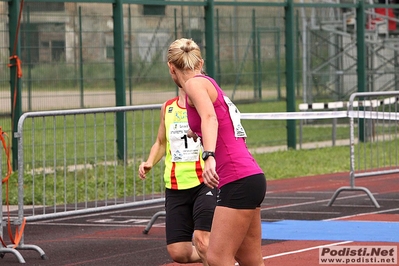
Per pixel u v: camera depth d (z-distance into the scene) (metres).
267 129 55.50
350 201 34.44
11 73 42.03
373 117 34.62
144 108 27.77
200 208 18.47
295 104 56.00
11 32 42.00
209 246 15.67
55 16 44.00
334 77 59.88
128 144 46.97
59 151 43.59
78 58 45.06
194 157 18.89
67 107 44.56
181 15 49.91
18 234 24.53
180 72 17.08
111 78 46.50
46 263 23.31
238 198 15.41
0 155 24.08
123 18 47.16
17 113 42.06
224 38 52.50
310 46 58.28
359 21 60.06
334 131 58.12
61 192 36.69
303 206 33.28
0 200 23.94
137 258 23.70
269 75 55.03
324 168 47.00
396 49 64.38
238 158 15.49
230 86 52.81
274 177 43.69
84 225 30.03
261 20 54.50
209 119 15.09
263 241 25.20
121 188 37.84
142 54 48.25
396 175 44.12
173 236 19.02
